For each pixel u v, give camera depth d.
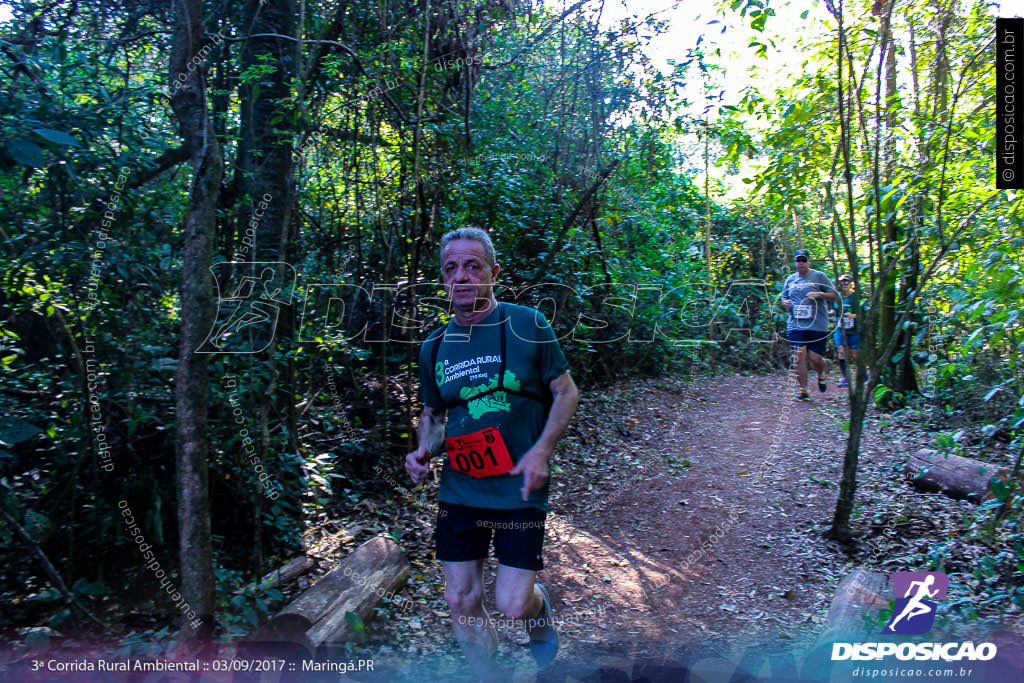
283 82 4.47
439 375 2.59
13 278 3.07
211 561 2.60
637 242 8.23
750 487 5.09
